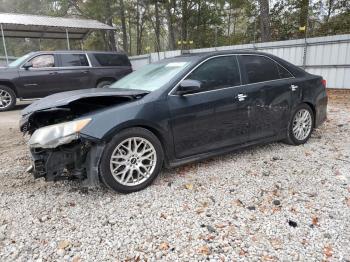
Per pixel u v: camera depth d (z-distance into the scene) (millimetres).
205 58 4098
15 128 7105
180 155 3836
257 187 3588
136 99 3602
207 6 28156
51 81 10352
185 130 3801
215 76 4105
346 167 4117
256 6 22812
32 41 35625
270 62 4715
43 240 2693
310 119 5148
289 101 4770
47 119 3652
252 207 3135
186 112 3773
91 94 3523
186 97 3805
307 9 18547
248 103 4293
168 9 25844
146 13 31297
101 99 3596
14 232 2816
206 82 4012
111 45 30031
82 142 3256
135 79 4473
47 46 35156
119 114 3346
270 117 4594
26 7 34344
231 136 4234
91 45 31234
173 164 3812
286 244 2557
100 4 27547
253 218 2945
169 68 4168
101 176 3318
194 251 2504
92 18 28703
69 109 3443
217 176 3910
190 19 28375
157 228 2822
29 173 4141
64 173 3441
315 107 5160
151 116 3521
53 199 3416
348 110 7969
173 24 28625
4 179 3990
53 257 2477
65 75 10570
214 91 4027
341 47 11023
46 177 3291
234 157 4578
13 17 15328
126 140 3404
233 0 26906
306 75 5125
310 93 5043
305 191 3465
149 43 40938
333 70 11414
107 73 11430
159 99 3629
